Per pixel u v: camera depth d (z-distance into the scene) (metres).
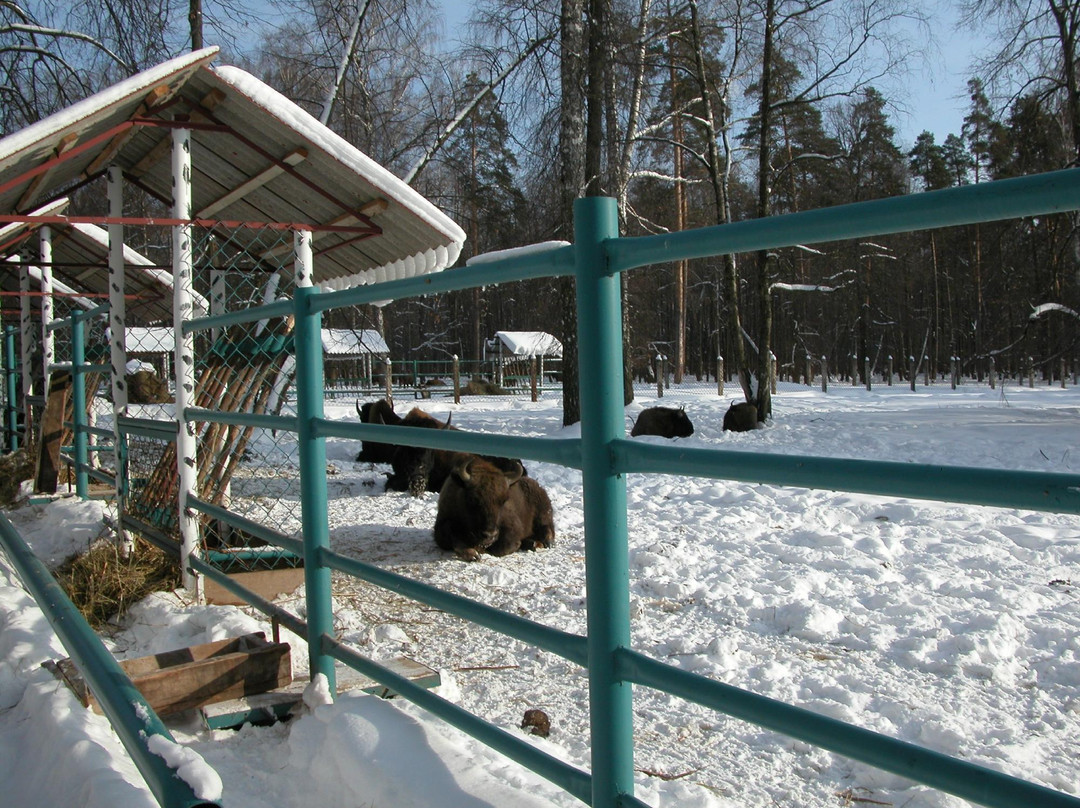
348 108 17.73
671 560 6.34
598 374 2.10
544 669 4.38
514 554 7.05
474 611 2.57
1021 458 11.08
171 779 1.63
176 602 5.08
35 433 10.78
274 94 5.12
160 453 6.07
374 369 40.78
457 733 3.17
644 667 2.03
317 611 3.54
